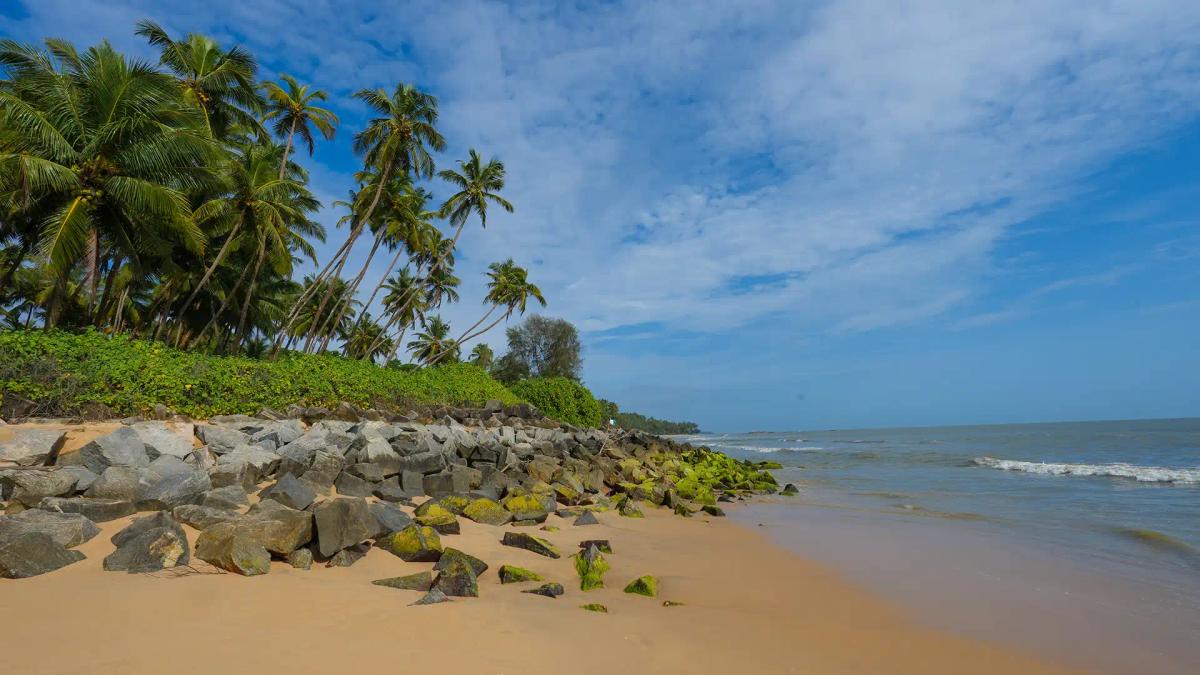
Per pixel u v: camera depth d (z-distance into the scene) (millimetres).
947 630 5418
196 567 5066
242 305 29391
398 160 27531
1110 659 4801
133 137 16328
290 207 24484
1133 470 20406
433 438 13562
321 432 10633
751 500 15289
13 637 3500
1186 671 4598
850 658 4609
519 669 3717
